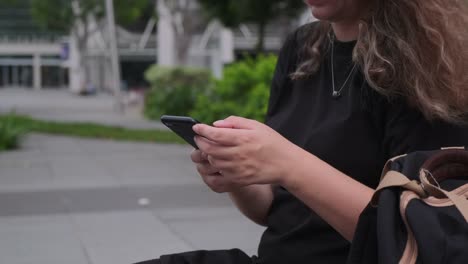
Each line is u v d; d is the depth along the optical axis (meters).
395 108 1.58
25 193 8.36
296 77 1.85
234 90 11.09
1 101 37.09
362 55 1.62
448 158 1.43
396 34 1.56
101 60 54.75
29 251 5.65
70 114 25.47
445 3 1.55
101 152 12.92
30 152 12.99
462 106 1.55
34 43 61.88
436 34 1.52
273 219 1.84
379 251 1.29
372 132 1.65
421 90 1.51
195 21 27.19
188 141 1.58
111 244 5.85
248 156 1.40
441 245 1.25
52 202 7.77
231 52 44.00
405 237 1.31
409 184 1.35
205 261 1.81
